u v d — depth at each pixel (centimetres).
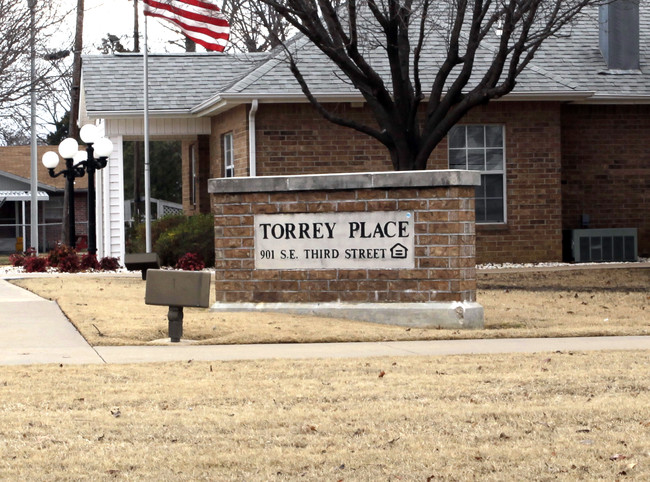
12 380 895
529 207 2312
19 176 4369
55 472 611
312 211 1361
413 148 1789
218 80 2608
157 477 603
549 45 2536
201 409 780
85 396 827
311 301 1366
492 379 891
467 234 1314
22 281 1922
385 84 2242
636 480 591
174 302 1167
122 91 2541
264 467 624
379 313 1326
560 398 809
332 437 692
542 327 1302
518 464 624
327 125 2264
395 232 1327
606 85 2411
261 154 2247
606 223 2464
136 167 4516
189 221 2347
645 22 2711
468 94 1766
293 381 893
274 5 1703
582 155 2452
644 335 1223
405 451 655
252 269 1387
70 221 2533
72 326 1269
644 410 757
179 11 2091
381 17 1708
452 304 1301
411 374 925
